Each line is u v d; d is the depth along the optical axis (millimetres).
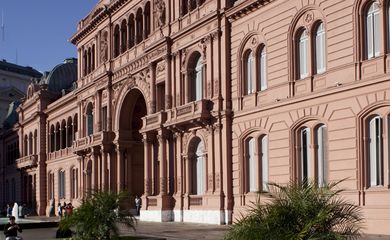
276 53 31422
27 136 79938
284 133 30375
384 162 24609
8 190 91062
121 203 20625
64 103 65438
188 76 38969
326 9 27891
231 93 35062
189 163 38406
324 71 28359
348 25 26594
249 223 10812
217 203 34781
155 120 41406
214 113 35344
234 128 34531
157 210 40281
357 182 25531
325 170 27891
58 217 60719
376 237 23172
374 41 25578
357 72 25984
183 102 39312
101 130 52531
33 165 73875
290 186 11461
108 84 50656
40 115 72375
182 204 38781
